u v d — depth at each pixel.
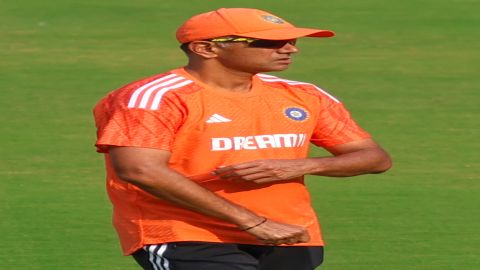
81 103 42.00
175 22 58.50
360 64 49.09
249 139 15.81
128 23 57.94
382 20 59.16
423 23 58.59
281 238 15.48
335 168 16.19
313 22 58.97
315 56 50.38
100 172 32.94
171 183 15.25
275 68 15.83
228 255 15.96
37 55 50.56
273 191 16.06
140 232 16.09
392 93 43.94
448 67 48.84
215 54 15.73
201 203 15.32
